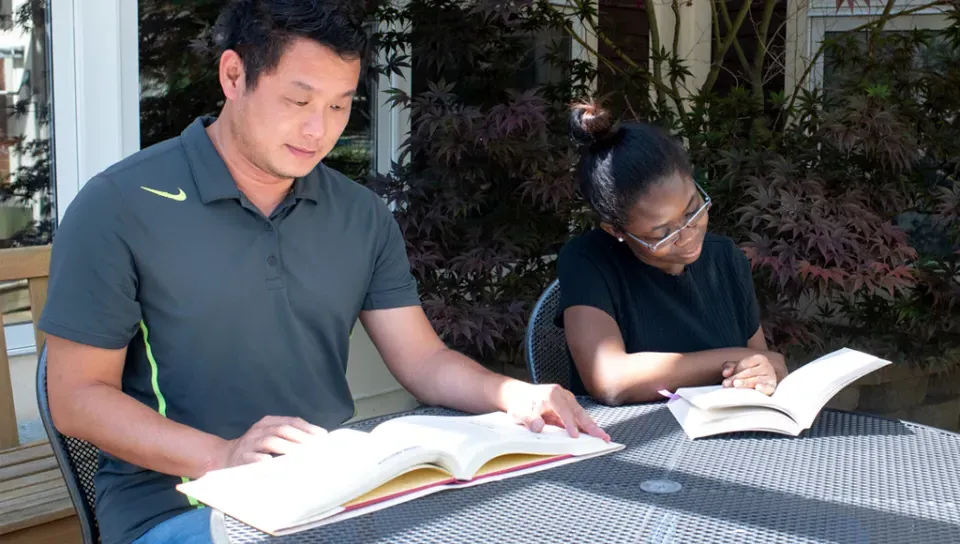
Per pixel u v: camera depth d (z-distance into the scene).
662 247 1.88
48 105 2.98
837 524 1.14
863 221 2.99
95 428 1.41
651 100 4.32
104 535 1.47
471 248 3.32
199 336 1.54
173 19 3.20
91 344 1.46
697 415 1.57
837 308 3.67
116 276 1.47
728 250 2.12
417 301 1.82
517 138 3.20
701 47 4.75
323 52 1.47
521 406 1.55
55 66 2.96
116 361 1.50
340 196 1.72
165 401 1.56
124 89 3.08
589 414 1.65
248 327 1.57
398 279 1.80
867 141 3.13
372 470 1.19
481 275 3.29
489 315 3.11
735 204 3.30
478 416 1.54
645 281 1.99
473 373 1.69
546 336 2.16
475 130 3.09
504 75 3.80
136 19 3.08
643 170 1.83
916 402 3.79
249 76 1.49
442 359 1.75
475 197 3.29
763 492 1.25
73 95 3.00
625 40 4.49
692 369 1.77
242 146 1.54
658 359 1.78
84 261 1.46
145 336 1.54
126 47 3.06
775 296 3.23
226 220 1.56
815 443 1.47
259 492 1.17
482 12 3.27
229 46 1.53
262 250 1.58
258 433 1.36
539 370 2.13
